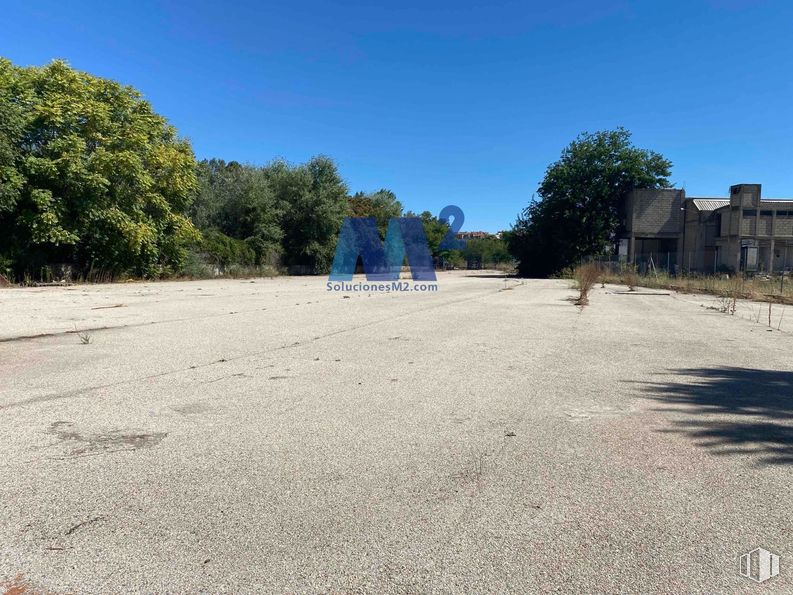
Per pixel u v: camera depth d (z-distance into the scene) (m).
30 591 2.48
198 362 7.51
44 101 23.33
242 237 43.38
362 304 17.30
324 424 4.86
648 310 16.28
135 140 26.17
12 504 3.28
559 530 3.06
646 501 3.42
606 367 7.54
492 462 4.03
